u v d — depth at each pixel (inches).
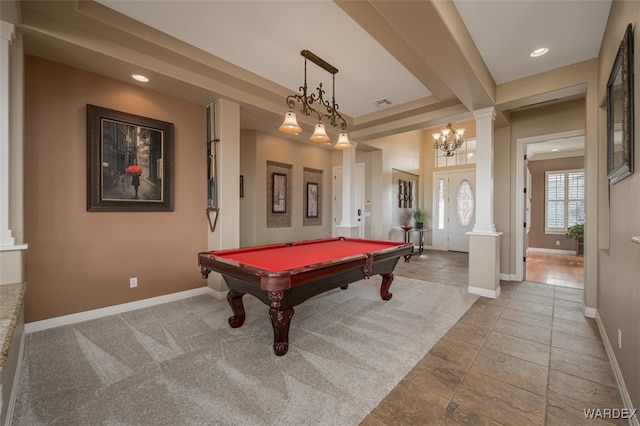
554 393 69.4
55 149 104.8
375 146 247.1
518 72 127.1
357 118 186.4
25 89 99.0
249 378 74.5
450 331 103.7
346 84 139.6
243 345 92.2
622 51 66.9
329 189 287.4
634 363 59.3
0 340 42.0
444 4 78.1
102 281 116.0
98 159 113.3
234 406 64.2
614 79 80.8
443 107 158.6
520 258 177.5
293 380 73.9
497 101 139.3
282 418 60.7
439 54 93.6
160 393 68.5
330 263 87.7
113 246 118.7
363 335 100.0
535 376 76.4
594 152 116.9
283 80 136.6
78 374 75.8
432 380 74.4
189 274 142.1
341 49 109.7
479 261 146.6
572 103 160.7
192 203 143.1
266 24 95.3
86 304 112.2
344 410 63.3
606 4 85.7
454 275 190.1
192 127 143.0
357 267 98.7
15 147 85.4
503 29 97.6
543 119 169.6
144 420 60.1
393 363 82.3
